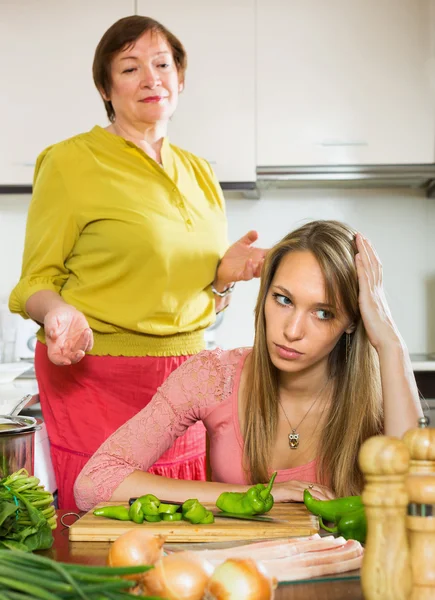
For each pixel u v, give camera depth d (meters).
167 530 1.20
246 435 1.58
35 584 0.84
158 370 2.18
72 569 0.85
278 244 1.51
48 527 1.17
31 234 2.18
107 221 2.13
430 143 3.31
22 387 2.85
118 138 2.18
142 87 2.15
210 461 1.68
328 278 1.42
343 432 1.54
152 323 2.15
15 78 3.28
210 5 3.28
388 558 0.85
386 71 3.30
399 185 3.60
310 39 3.29
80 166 2.15
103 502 1.40
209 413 1.61
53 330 1.73
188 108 3.30
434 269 3.65
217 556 1.06
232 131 3.31
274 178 3.32
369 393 1.54
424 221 3.65
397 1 3.28
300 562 1.04
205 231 2.28
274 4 3.28
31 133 3.29
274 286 1.45
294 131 3.31
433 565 0.85
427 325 3.66
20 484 1.23
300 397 1.57
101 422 2.15
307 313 1.42
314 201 3.65
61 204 2.14
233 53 3.29
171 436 1.60
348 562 1.05
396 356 1.48
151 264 2.13
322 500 1.32
